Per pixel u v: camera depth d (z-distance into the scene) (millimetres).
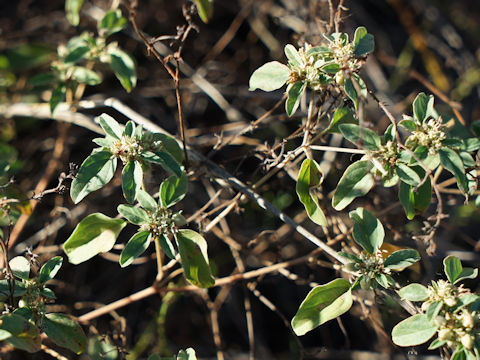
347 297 445
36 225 587
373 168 446
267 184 555
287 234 579
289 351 588
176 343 584
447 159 444
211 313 579
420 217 552
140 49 646
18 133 615
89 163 444
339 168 563
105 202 593
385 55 671
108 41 643
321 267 574
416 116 448
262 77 456
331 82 450
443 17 700
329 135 583
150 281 597
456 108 562
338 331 588
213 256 591
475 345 425
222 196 572
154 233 449
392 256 446
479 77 653
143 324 583
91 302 564
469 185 454
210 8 484
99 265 594
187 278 442
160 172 549
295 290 596
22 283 451
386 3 721
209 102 645
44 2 659
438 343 432
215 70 648
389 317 547
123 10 638
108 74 633
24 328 431
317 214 462
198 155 515
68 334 452
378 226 449
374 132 444
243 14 638
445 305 434
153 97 644
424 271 562
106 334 520
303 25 592
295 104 450
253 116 640
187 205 588
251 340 545
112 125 452
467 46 711
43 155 617
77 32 648
